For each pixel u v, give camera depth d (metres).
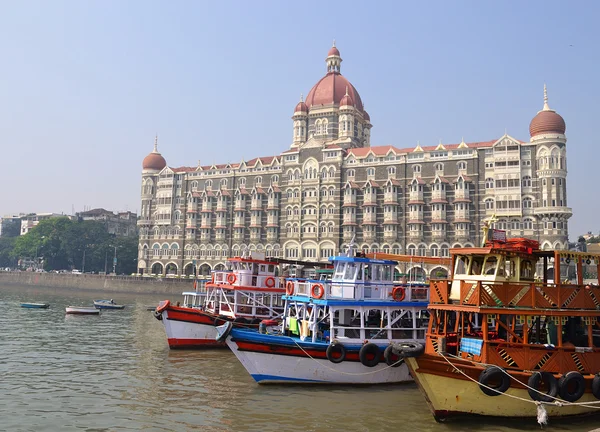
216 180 116.56
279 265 45.66
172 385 27.20
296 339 27.31
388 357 26.20
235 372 30.52
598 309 23.28
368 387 27.11
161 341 42.50
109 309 71.75
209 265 113.81
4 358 33.97
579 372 22.06
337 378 27.03
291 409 23.11
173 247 119.12
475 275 24.36
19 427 20.16
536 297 22.17
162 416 21.86
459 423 21.41
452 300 24.14
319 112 112.31
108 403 23.67
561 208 81.44
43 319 56.59
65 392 25.48
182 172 120.81
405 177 94.25
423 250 90.81
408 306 29.16
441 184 90.19
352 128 108.44
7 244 190.12
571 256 23.66
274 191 106.94
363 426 20.98
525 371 21.41
